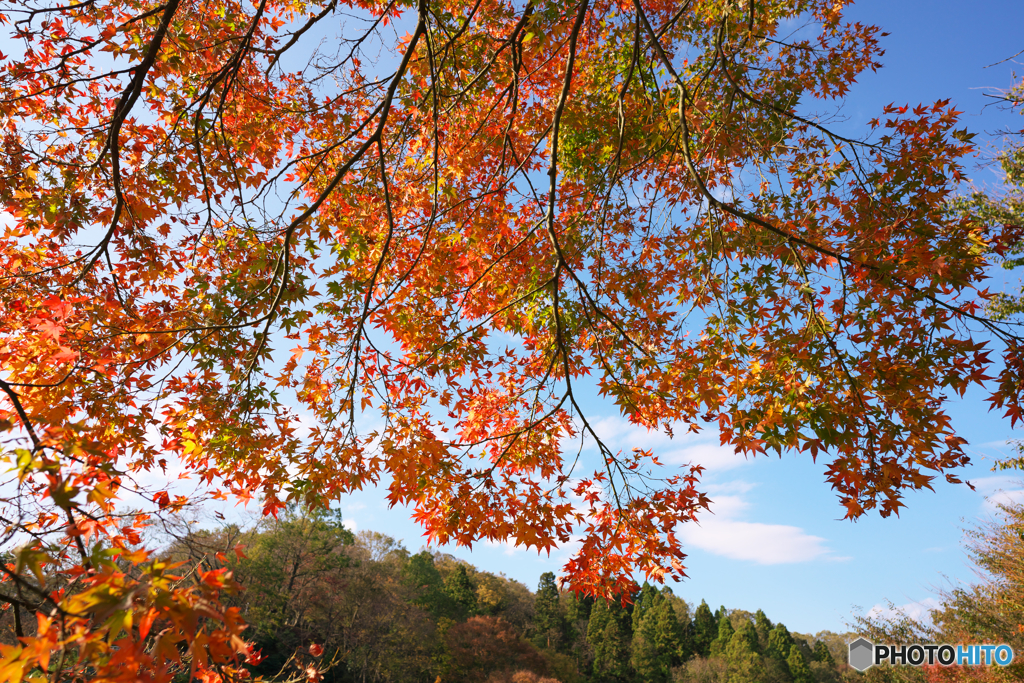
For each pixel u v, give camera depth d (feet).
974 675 41.16
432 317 20.24
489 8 22.07
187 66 19.47
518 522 16.99
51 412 14.39
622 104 16.81
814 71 21.57
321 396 17.71
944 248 13.16
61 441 8.34
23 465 7.06
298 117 21.95
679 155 19.29
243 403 16.52
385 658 104.78
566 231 21.44
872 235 13.92
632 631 191.83
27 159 17.42
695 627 216.54
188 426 15.85
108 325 15.44
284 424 17.13
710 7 21.25
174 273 19.45
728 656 176.65
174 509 9.30
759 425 13.39
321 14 16.93
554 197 16.67
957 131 14.24
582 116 21.75
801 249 14.39
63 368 14.70
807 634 252.21
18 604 6.79
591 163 23.98
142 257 18.83
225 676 9.09
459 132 22.66
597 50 23.81
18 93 17.79
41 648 6.16
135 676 5.92
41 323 12.97
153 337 16.16
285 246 15.60
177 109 19.27
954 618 44.80
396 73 15.75
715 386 13.65
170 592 6.21
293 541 109.09
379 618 111.45
